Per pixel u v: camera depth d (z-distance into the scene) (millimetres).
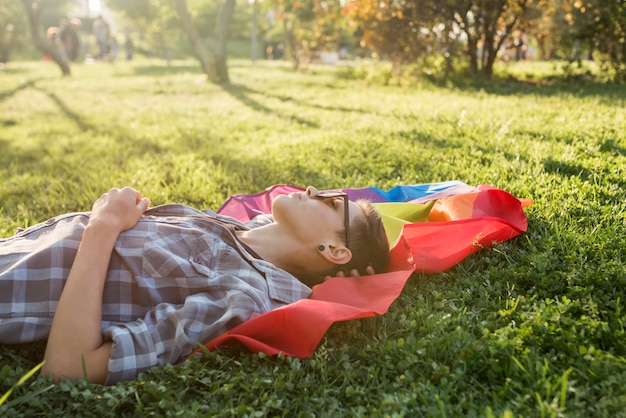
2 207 4980
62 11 51594
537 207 3822
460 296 2789
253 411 1980
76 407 2000
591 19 13477
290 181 5219
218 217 3029
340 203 2807
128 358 2203
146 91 15945
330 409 2018
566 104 9141
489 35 14547
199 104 12359
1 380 2129
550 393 1974
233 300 2395
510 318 2510
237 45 52875
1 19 38406
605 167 4668
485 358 2221
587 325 2338
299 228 2756
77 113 11969
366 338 2486
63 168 6672
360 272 2846
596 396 1995
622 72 13328
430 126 7383
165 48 42312
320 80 17688
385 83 15539
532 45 27391
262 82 17625
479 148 5828
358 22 15281
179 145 7559
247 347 2303
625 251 3080
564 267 2928
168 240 2582
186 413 1951
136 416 2008
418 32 14680
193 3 44156
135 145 7797
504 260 3195
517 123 7133
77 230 2510
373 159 5770
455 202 3576
